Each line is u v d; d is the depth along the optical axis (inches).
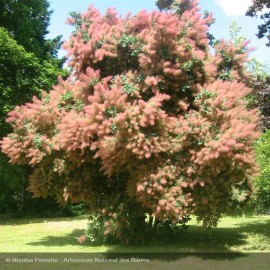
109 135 355.3
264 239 480.4
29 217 914.1
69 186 426.3
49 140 419.5
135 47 393.7
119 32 405.1
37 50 927.0
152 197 364.8
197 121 356.2
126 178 438.6
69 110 445.4
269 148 443.8
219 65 454.3
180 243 454.9
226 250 415.5
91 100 355.6
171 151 373.4
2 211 935.0
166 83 390.3
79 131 368.2
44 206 970.1
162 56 387.5
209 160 341.1
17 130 426.0
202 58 395.9
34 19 950.4
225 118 359.3
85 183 429.7
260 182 435.2
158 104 346.6
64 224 741.3
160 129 360.2
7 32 773.3
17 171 833.5
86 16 436.5
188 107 410.6
